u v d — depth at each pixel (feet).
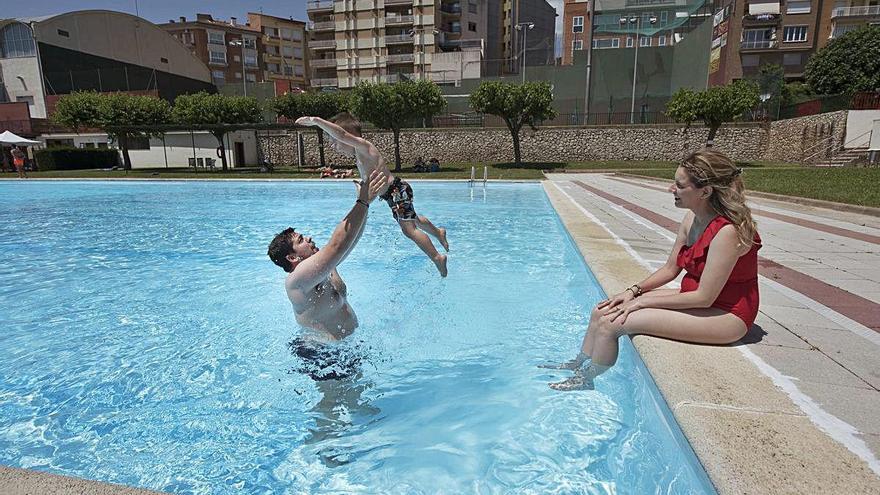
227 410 9.02
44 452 7.79
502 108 89.51
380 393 9.43
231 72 244.83
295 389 9.74
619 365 8.71
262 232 29.04
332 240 8.71
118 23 140.36
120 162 109.91
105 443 8.05
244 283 17.72
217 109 90.68
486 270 18.65
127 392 9.74
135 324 13.58
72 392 9.76
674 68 116.26
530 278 17.43
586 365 9.08
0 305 15.33
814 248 16.70
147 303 15.47
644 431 7.26
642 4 127.85
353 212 8.72
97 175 77.30
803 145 85.05
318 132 104.37
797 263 14.39
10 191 57.16
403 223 14.37
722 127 96.37
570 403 8.63
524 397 8.95
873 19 142.31
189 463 7.49
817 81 124.36
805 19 147.43
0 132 111.34
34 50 120.57
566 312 13.79
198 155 105.81
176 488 6.95
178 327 13.32
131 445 7.97
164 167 107.14
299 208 40.75
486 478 6.82
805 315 9.42
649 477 6.48
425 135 106.11
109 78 124.98
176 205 43.01
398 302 14.76
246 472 7.26
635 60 109.70
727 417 5.54
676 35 139.74
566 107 119.55
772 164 85.66
